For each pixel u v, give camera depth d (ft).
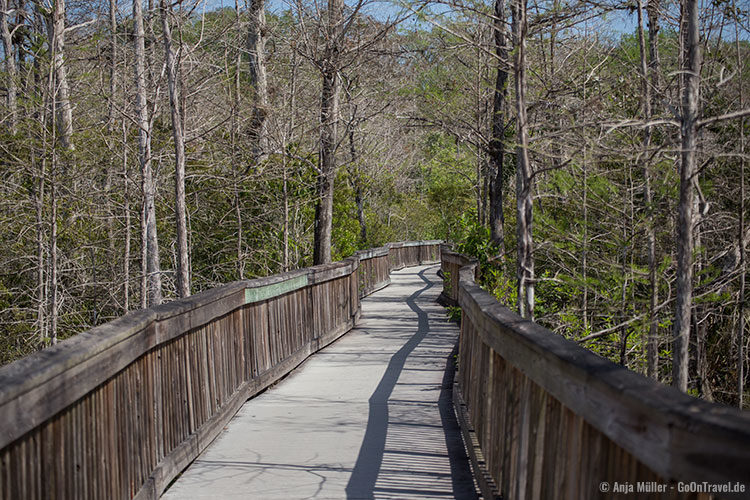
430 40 30.71
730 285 29.63
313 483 15.67
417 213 123.03
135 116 46.24
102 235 51.85
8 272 46.52
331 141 47.67
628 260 27.43
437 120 40.73
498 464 13.44
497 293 34.55
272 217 53.88
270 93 51.57
